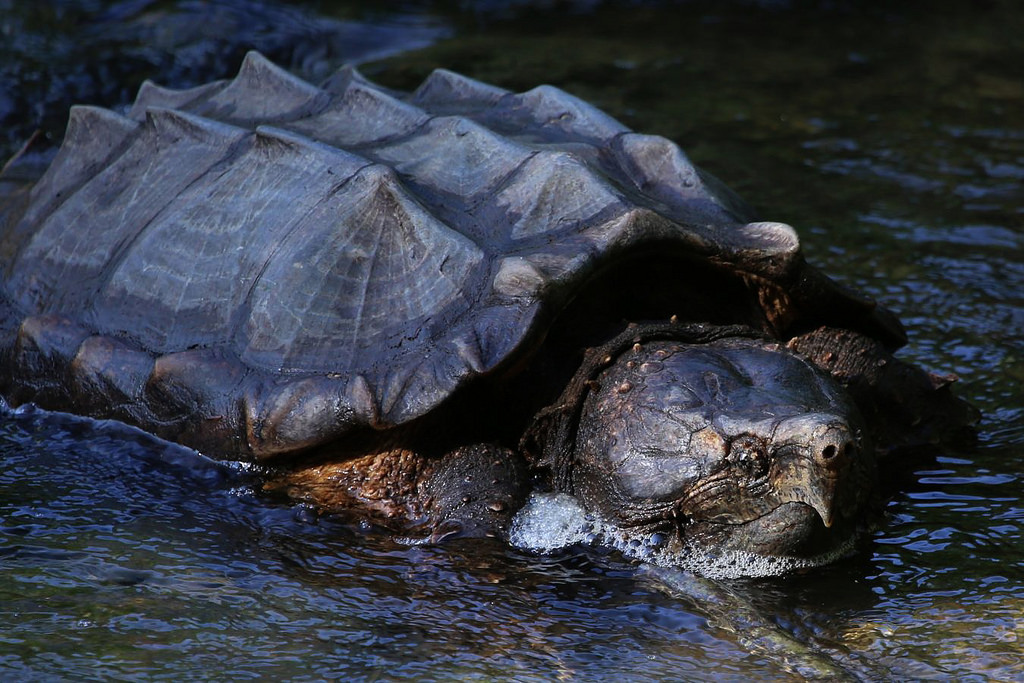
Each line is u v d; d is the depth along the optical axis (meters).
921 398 12.22
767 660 9.02
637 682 8.73
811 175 19.23
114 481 11.59
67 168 14.40
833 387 10.44
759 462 9.78
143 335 12.18
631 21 27.55
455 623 9.51
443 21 27.20
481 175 11.97
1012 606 9.58
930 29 26.83
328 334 11.11
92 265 12.96
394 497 11.11
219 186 12.62
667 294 11.50
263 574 10.12
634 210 10.96
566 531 10.65
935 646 9.09
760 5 28.58
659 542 10.34
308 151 12.33
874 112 22.06
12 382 12.98
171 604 9.49
